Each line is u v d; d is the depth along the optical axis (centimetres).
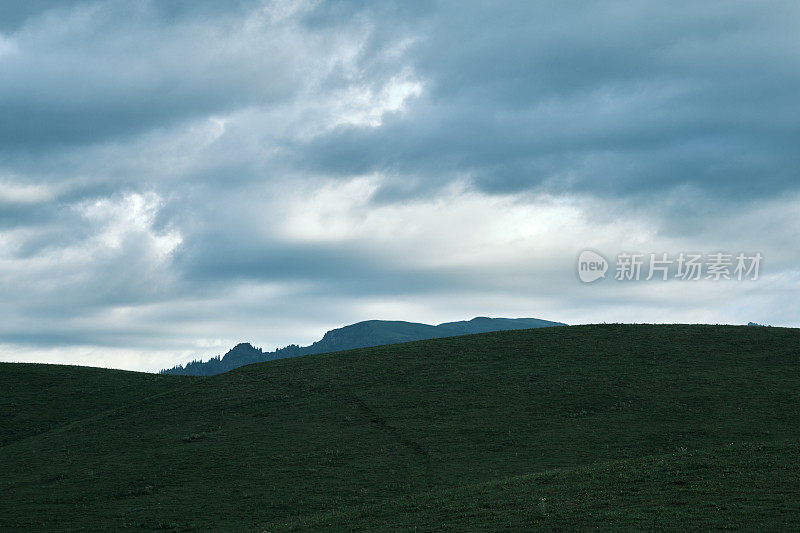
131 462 5819
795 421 5716
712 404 6266
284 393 7850
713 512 2994
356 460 5491
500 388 7319
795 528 2698
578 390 7019
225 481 5147
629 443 5447
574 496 3525
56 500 4962
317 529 3669
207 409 7462
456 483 4762
